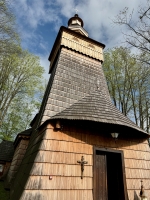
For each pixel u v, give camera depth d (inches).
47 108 211.6
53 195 144.3
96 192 179.5
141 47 204.7
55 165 160.7
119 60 538.0
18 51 310.0
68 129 188.4
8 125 738.8
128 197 176.2
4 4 226.4
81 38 360.5
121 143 210.2
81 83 280.2
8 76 543.8
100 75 329.7
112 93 568.1
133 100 512.1
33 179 144.2
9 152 605.9
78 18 474.3
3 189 313.0
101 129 206.7
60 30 346.3
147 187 193.9
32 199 133.2
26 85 595.2
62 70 276.8
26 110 722.2
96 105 213.9
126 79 526.6
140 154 215.8
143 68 470.0
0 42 249.4
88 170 174.7
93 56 350.9
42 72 623.5
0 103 538.9
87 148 187.2
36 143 200.5
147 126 487.5
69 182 158.4
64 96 239.8
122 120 197.6
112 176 207.2
